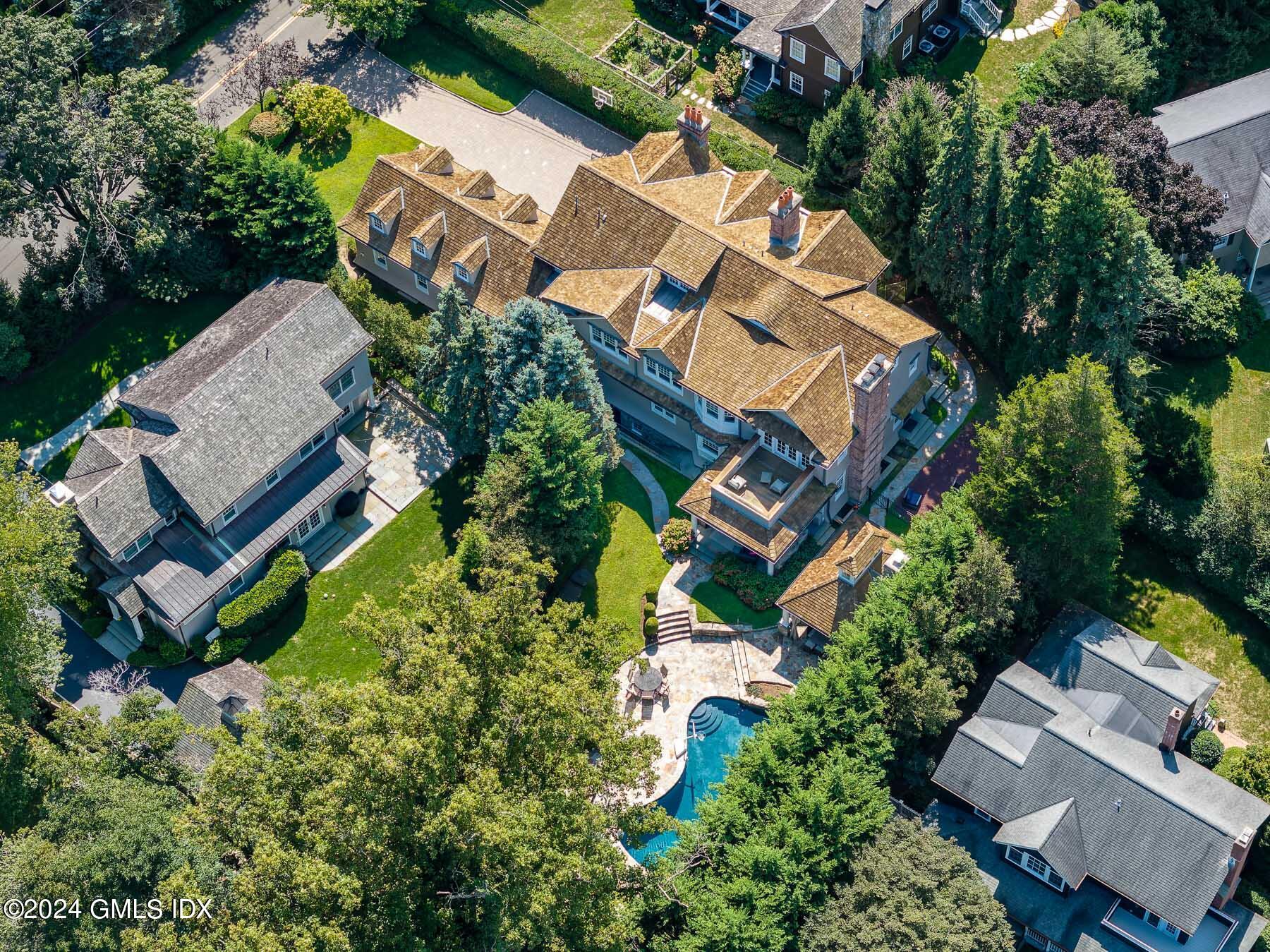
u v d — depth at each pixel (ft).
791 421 301.22
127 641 313.94
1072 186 289.94
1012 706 280.72
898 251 337.52
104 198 355.36
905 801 286.66
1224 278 328.70
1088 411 279.90
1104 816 267.18
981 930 252.42
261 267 353.51
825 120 342.03
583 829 236.84
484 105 385.09
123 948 243.60
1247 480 299.38
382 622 253.85
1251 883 274.57
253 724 247.09
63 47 336.90
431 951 244.83
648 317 322.14
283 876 233.55
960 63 374.22
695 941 251.39
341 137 383.04
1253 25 367.66
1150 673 283.18
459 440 322.14
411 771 236.22
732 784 270.46
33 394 346.74
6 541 277.23
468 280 338.34
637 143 373.61
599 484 306.96
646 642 306.76
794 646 304.50
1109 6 363.35
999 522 297.53
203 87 392.27
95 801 262.67
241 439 311.68
